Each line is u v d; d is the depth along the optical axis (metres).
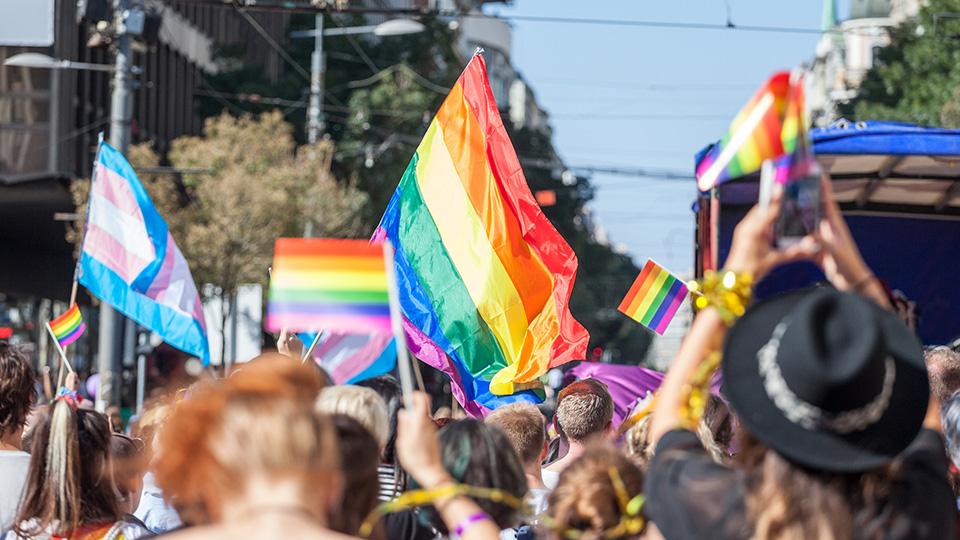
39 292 45.72
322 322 3.93
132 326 27.34
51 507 5.40
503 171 9.25
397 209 9.46
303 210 35.59
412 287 9.29
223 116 38.22
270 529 2.71
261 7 19.48
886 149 11.91
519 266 9.09
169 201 34.91
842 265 3.08
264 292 35.28
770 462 3.07
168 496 3.08
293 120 50.12
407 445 3.53
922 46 42.88
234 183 34.81
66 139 37.78
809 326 2.88
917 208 14.91
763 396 2.99
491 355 9.09
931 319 15.05
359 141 48.44
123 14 21.59
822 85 99.62
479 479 4.70
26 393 6.14
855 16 98.44
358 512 4.06
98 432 5.59
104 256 10.55
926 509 3.14
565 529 3.93
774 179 2.95
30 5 12.80
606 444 4.14
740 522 3.10
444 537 4.86
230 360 34.94
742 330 3.08
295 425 2.81
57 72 37.53
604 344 80.56
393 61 54.41
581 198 71.62
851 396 2.85
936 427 3.51
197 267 34.31
